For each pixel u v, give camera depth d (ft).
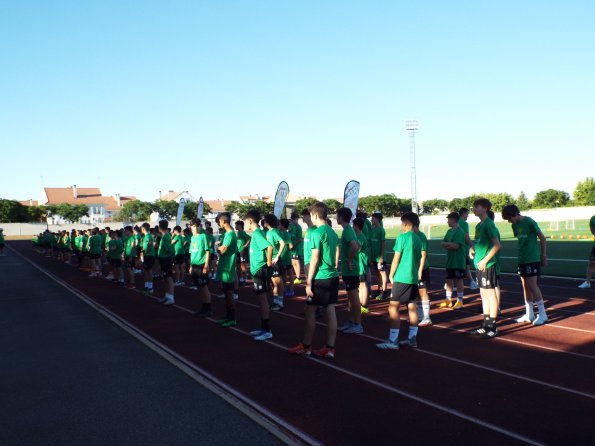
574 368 18.70
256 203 236.22
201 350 22.52
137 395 16.55
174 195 337.93
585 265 53.72
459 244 31.60
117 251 51.08
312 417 14.42
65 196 327.88
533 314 27.12
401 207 245.04
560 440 12.67
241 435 13.32
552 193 299.38
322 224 20.97
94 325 28.94
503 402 15.33
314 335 25.40
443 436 13.02
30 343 24.35
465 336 24.29
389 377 18.07
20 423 14.33
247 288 45.50
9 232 235.81
